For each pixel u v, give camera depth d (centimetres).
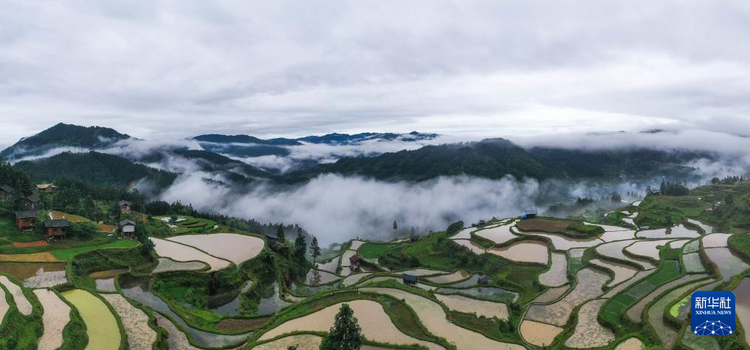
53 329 5616
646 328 6206
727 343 5366
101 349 5544
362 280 10662
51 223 9938
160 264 10094
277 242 13662
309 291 10975
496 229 14875
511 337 6662
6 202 11831
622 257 10444
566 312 7681
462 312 7738
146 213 17612
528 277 10238
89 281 8388
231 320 7731
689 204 18438
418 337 6281
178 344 6481
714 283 7700
